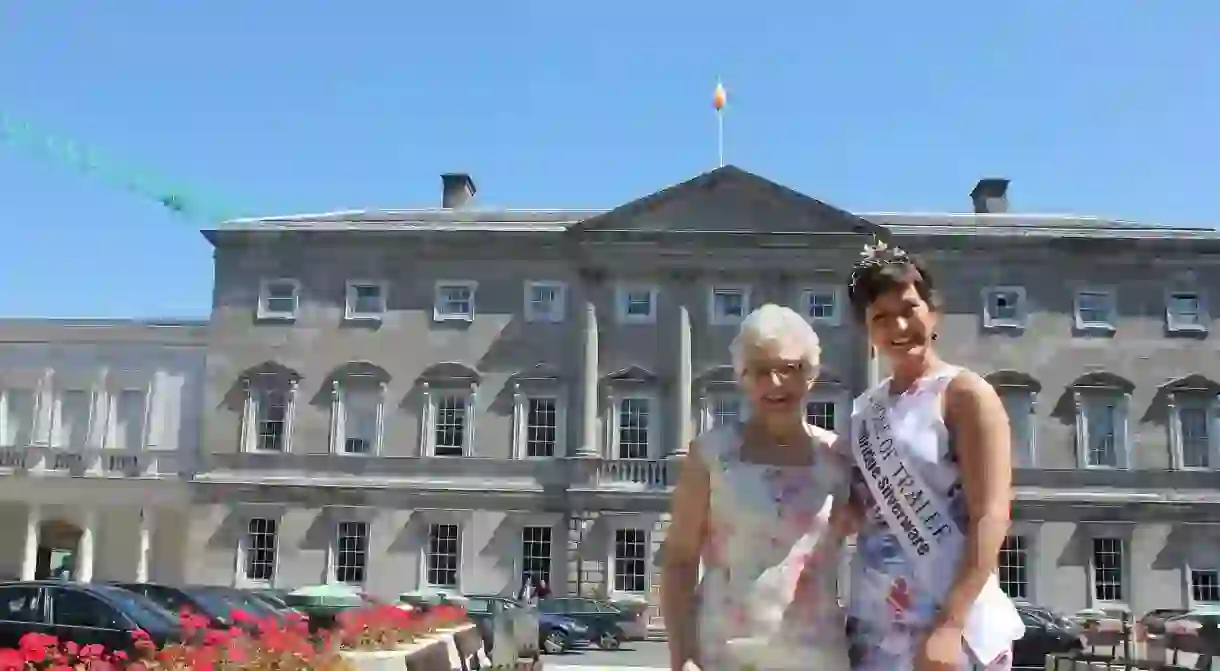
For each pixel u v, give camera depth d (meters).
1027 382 50.56
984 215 54.78
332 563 50.16
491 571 49.94
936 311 5.23
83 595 19.61
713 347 50.88
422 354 51.66
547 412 51.12
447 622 21.08
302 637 15.09
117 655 13.56
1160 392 50.53
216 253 52.66
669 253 51.12
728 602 5.02
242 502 50.78
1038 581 49.28
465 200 58.84
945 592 4.86
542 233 51.62
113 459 51.84
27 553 51.12
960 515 4.92
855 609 5.12
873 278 5.19
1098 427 50.62
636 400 50.78
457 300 52.12
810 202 50.97
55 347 54.34
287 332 52.03
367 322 51.97
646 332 51.22
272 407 51.72
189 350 54.03
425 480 50.62
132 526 53.25
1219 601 49.12
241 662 13.51
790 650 4.91
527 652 22.58
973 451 4.88
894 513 5.00
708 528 5.19
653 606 48.53
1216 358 50.59
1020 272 51.47
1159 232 51.34
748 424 5.19
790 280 50.91
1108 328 50.94
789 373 5.04
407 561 50.12
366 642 16.88
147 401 53.62
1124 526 49.62
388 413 51.34
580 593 48.81
